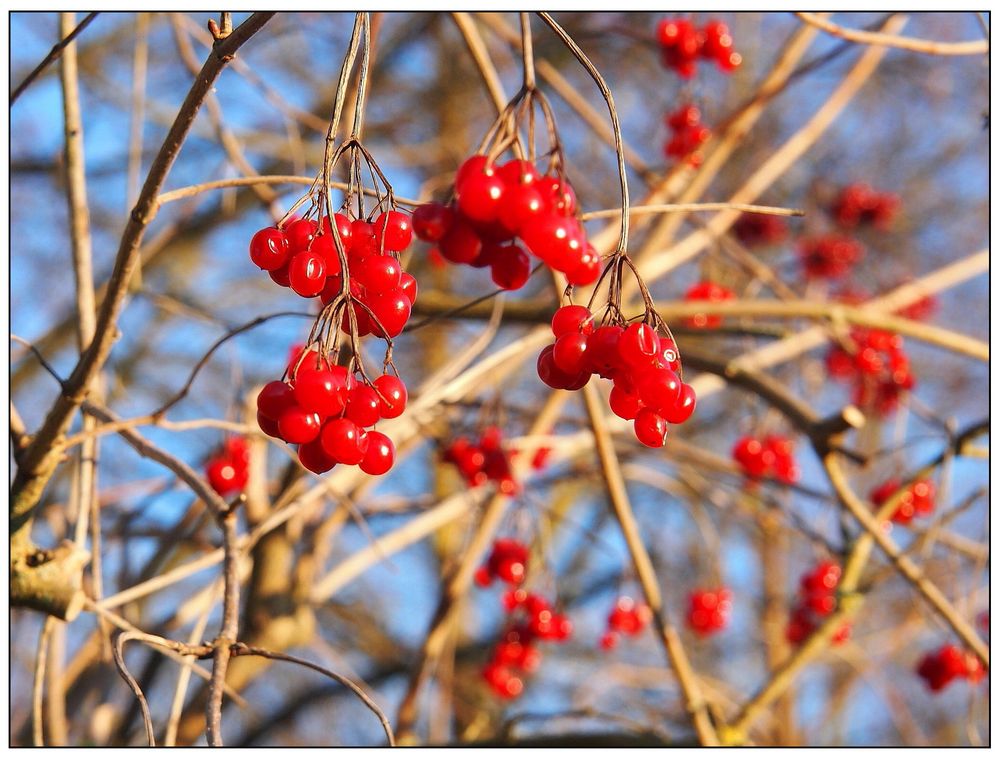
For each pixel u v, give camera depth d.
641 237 6.04
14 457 2.43
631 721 3.99
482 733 5.29
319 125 4.02
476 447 4.22
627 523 3.92
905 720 5.81
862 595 4.25
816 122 5.12
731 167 7.95
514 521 4.39
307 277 1.66
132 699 4.26
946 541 4.38
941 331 4.36
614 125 1.68
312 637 4.51
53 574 2.44
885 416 5.15
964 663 4.26
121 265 2.11
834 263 6.21
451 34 7.89
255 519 4.28
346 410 1.66
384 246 1.73
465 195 1.76
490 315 4.30
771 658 6.89
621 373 1.70
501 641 4.57
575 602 7.44
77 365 2.29
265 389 1.68
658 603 3.92
